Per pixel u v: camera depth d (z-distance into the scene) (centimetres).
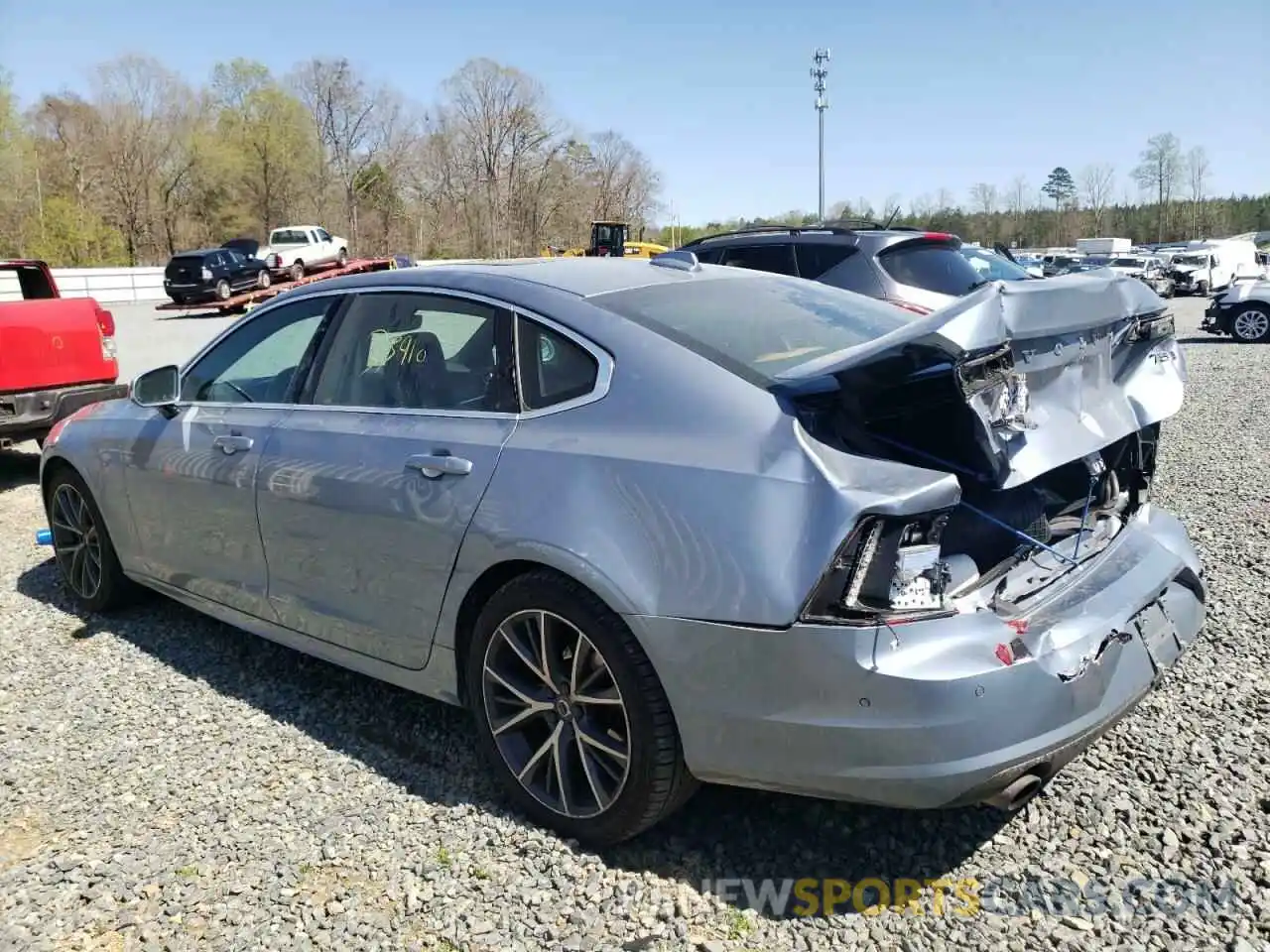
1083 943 245
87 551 488
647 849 288
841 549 233
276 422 376
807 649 237
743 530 246
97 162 6594
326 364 372
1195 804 299
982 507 265
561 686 288
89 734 369
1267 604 452
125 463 442
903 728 233
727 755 254
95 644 456
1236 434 880
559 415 293
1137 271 3425
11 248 5762
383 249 7494
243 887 276
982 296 236
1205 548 538
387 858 288
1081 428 268
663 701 264
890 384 244
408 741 358
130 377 1478
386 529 324
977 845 285
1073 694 248
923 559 237
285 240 3484
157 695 400
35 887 279
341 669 421
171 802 321
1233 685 374
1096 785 311
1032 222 9312
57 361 765
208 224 7075
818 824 298
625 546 263
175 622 481
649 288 327
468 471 302
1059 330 254
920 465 249
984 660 237
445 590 310
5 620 488
